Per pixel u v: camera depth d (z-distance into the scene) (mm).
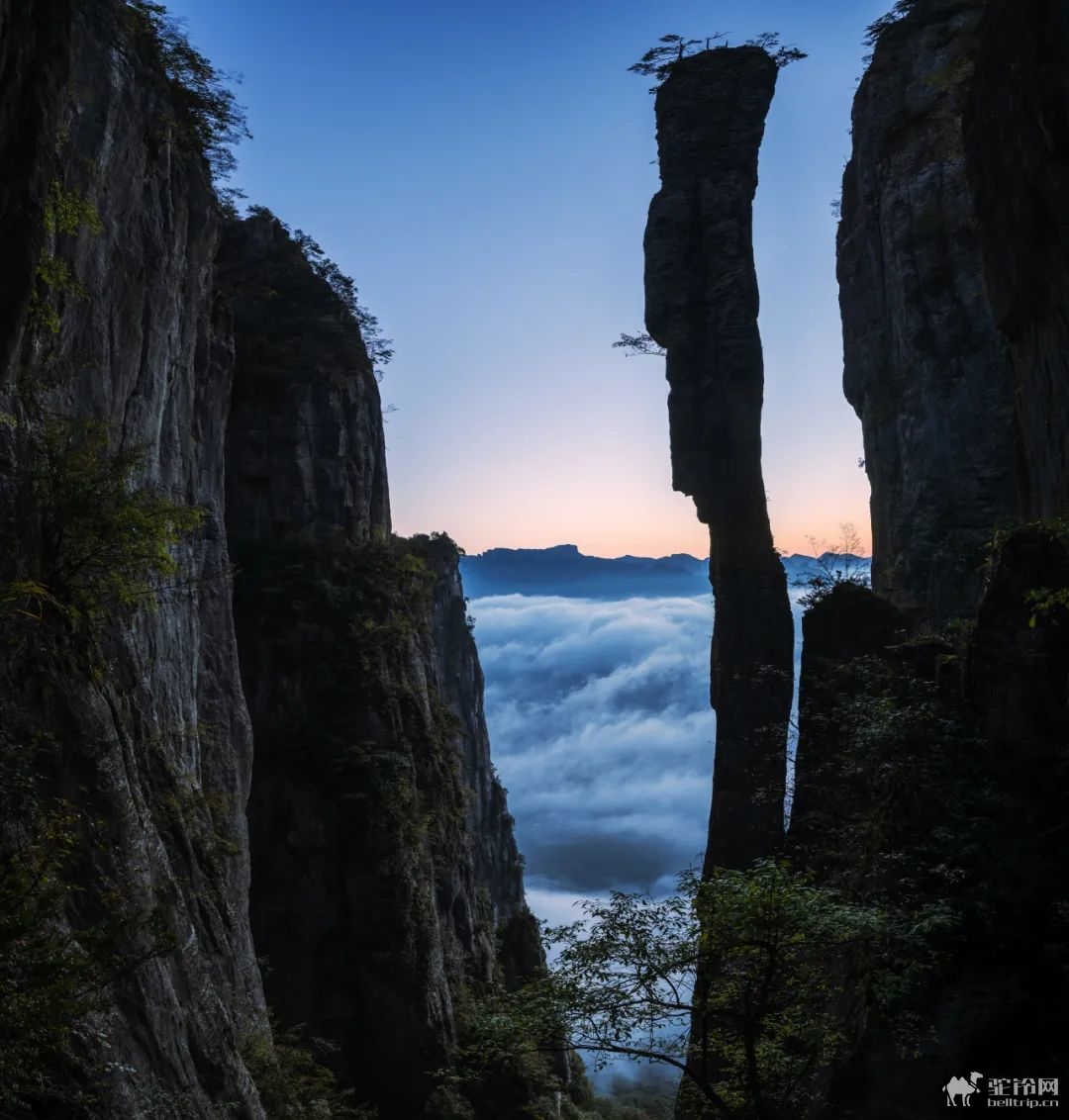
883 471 54062
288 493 60250
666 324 54969
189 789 34312
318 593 57844
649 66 58406
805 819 33188
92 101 28547
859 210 56875
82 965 16594
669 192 56000
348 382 64562
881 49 56562
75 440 24359
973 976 20156
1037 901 20875
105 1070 17797
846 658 38750
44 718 20281
